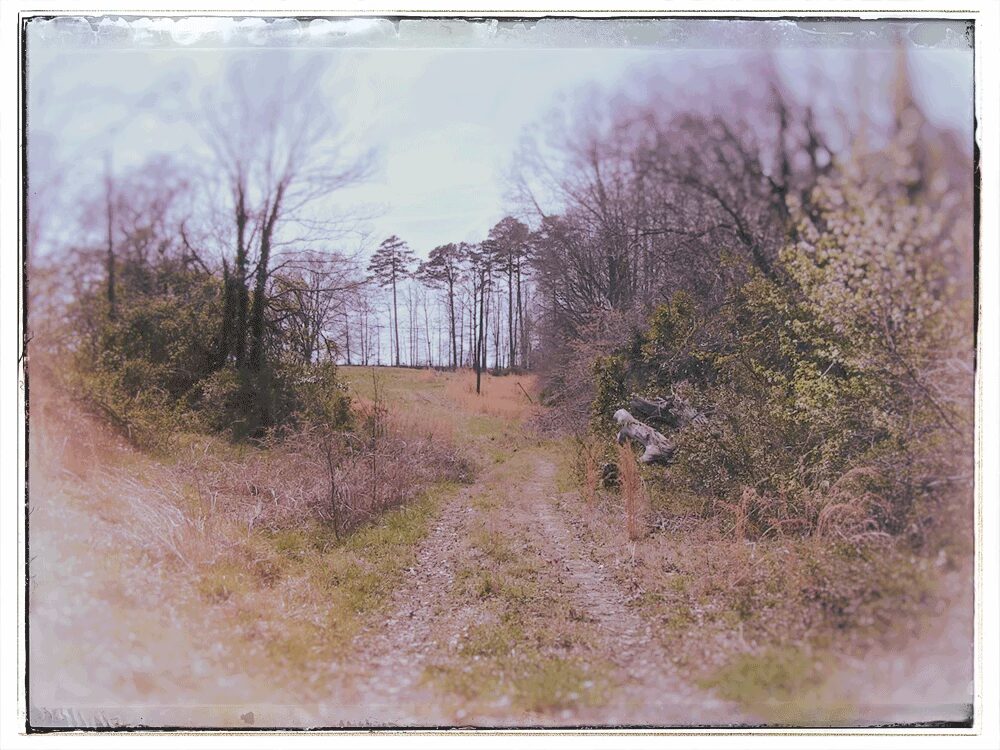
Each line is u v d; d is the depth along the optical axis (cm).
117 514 410
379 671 365
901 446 402
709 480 433
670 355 438
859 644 366
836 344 414
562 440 450
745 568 394
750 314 426
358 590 398
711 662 359
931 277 396
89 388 418
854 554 390
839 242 405
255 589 397
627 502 433
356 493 437
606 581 403
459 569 411
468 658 366
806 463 421
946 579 379
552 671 358
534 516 441
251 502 428
